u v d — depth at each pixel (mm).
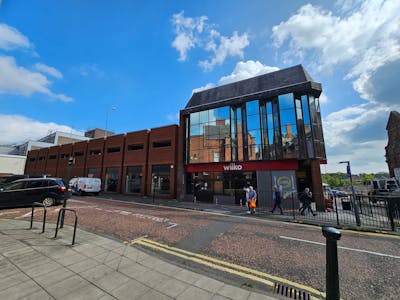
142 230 7066
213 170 18188
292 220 9992
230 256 4957
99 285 3328
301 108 15719
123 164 23688
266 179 15844
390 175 27359
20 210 10352
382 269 4340
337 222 9102
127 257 4539
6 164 39625
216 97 20453
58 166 32125
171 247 5504
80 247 5016
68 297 2965
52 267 3910
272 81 17922
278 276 3967
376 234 7520
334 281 2562
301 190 16953
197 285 3406
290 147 15289
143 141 22641
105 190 24516
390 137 27078
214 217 10258
